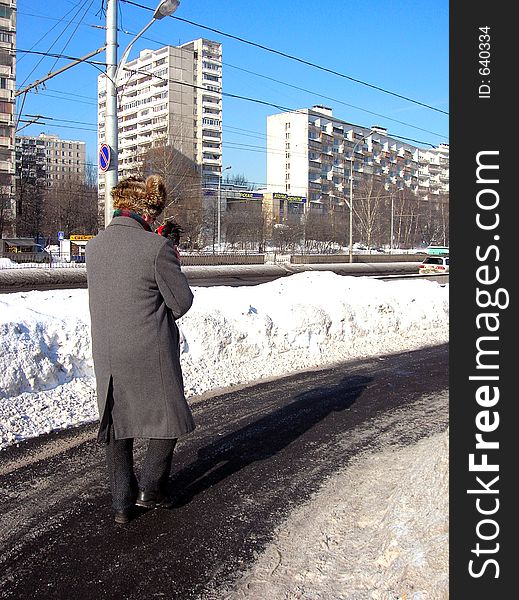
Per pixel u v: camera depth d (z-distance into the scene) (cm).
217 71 10506
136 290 332
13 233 6281
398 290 1177
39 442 473
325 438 515
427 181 13325
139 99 10538
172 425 342
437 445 432
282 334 856
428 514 318
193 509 375
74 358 619
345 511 375
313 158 10744
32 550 319
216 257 4734
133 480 356
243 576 300
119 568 305
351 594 281
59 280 3034
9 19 6050
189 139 10069
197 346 746
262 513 371
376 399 646
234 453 474
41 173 9538
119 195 352
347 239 8738
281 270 4222
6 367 552
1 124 6119
